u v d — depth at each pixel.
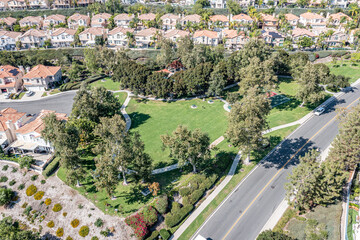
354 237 46.19
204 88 102.12
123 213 54.72
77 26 171.50
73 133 66.31
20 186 63.34
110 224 53.19
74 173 57.81
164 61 121.69
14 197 61.53
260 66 86.00
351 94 93.94
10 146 72.25
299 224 49.47
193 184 57.72
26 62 130.50
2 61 126.88
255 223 50.81
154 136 79.56
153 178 63.06
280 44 139.00
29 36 149.25
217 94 97.62
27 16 183.50
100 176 54.53
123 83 104.81
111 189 54.19
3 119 76.69
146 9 187.50
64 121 77.94
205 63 100.50
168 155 70.94
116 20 173.25
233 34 139.75
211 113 90.12
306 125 79.06
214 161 66.38
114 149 57.72
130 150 58.47
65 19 178.88
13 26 168.50
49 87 114.06
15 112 85.56
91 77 121.94
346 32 145.62
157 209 53.81
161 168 66.44
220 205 55.16
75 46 151.12
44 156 72.12
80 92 85.06
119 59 116.75
